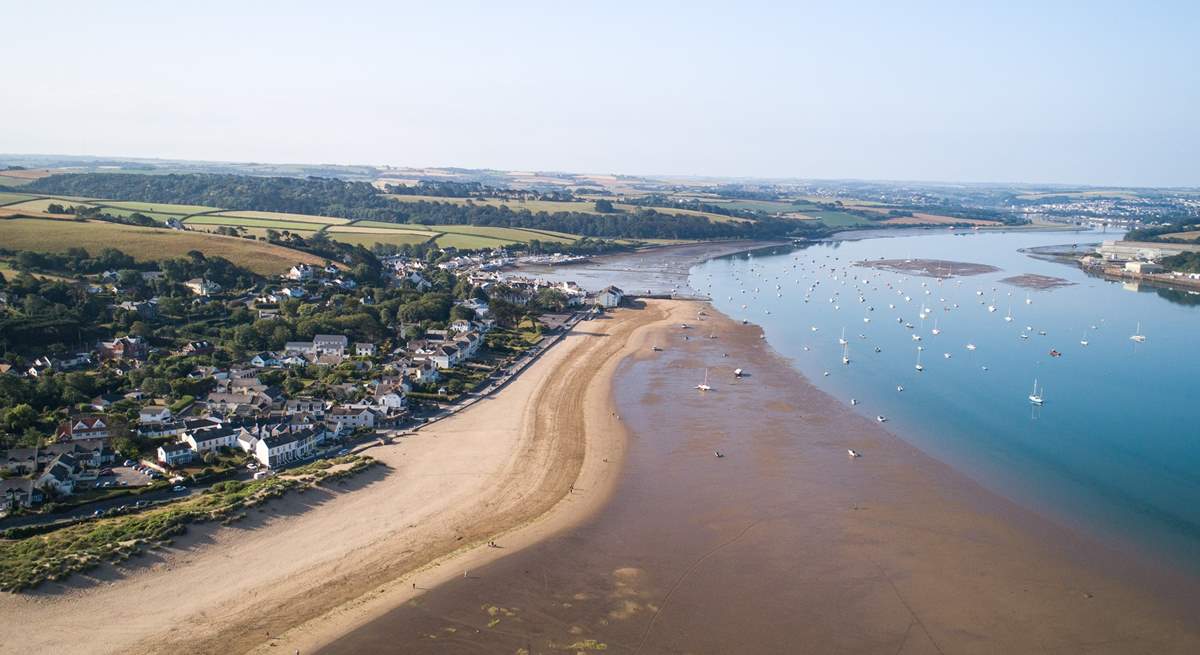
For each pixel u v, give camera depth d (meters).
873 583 84.00
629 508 102.00
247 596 79.19
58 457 105.69
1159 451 125.25
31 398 128.38
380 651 70.88
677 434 131.50
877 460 120.12
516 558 87.81
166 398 139.75
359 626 74.50
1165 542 94.12
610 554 89.50
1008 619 77.44
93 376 145.25
